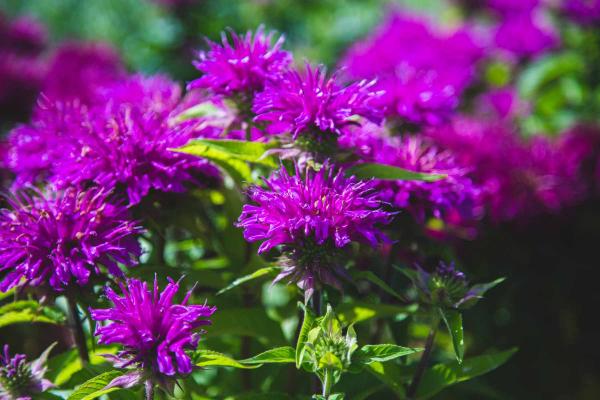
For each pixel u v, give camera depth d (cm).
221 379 64
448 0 114
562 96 89
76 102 63
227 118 57
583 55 88
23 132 60
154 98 62
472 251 70
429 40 90
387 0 123
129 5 142
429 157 59
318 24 124
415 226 59
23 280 53
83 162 55
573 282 72
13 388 53
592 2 84
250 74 56
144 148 55
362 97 54
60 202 54
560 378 73
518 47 91
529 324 73
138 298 50
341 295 55
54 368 57
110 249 53
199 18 106
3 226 53
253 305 60
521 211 67
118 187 56
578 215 71
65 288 53
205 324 50
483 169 66
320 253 53
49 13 149
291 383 60
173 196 57
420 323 62
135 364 51
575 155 70
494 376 72
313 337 51
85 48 90
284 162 55
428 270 61
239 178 56
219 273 58
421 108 62
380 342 64
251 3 114
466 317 71
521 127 83
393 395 63
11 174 66
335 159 54
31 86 78
